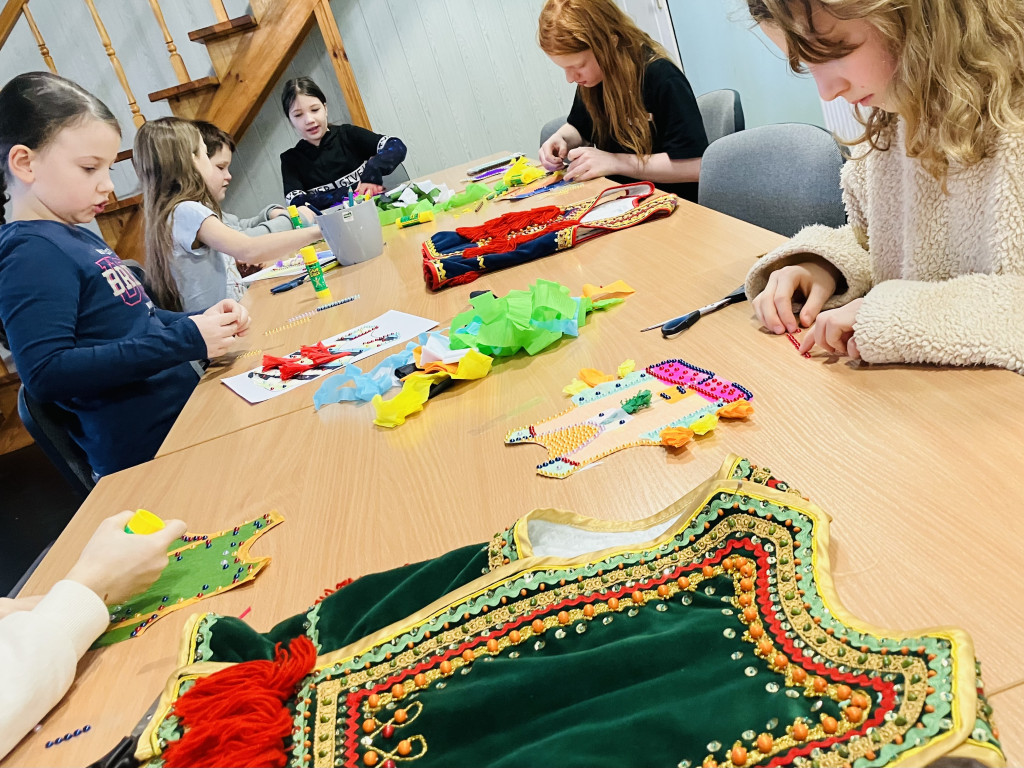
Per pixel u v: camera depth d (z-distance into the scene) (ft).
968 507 1.95
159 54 14.16
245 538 2.84
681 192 8.02
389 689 1.85
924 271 3.08
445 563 2.24
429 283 5.38
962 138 2.63
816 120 10.77
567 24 7.46
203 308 7.79
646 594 1.91
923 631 1.49
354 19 14.42
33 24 12.60
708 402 2.85
